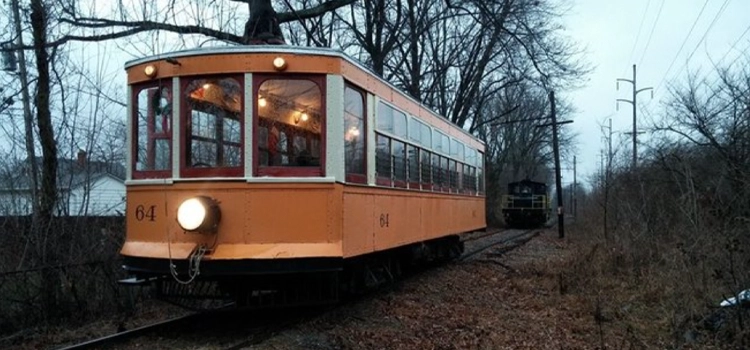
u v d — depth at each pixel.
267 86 6.57
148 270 6.55
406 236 9.30
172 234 6.57
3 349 6.32
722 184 10.58
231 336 6.53
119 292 8.12
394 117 8.73
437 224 11.33
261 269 6.29
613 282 10.11
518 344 6.70
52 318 7.36
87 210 8.70
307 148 6.62
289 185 6.50
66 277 7.61
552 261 13.70
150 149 6.89
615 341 6.80
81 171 9.32
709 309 7.05
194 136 6.64
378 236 7.99
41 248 7.71
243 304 6.77
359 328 7.03
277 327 6.82
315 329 6.83
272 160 6.55
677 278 8.44
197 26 10.65
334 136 6.64
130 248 6.81
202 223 6.23
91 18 10.66
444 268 13.04
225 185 6.44
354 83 7.14
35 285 7.40
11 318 7.04
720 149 11.33
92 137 9.05
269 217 6.44
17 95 8.97
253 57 6.54
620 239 12.34
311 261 6.41
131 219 6.95
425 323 7.52
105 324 7.40
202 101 6.63
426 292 9.76
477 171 15.63
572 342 6.79
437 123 11.39
